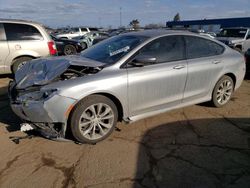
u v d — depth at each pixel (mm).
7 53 7277
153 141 3781
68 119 3512
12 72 7516
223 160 3328
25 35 7480
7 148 3539
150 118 4582
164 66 4145
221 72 4922
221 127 4281
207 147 3637
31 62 4379
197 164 3230
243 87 6977
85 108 3508
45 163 3211
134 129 4152
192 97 4648
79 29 26984
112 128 3826
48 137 3561
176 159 3330
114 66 3750
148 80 3943
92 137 3664
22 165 3164
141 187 2807
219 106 5156
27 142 3697
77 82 3447
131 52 3906
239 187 2828
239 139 3885
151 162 3256
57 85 3395
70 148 3557
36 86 3494
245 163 3268
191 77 4477
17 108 3527
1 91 6293
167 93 4258
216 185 2855
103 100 3637
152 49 4098
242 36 14938
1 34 7203
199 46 4715
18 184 2828
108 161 3268
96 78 3555
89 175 2994
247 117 4727
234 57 5176
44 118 3387
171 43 4340
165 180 2924
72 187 2797
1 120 4449
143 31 4637
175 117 4652
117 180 2914
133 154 3430
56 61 3996
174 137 3914
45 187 2791
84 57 4344
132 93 3842
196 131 4125
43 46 7676
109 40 4730
